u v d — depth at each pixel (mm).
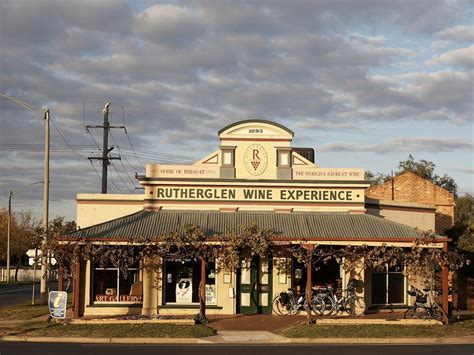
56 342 21547
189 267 28688
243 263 28672
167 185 30078
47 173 31766
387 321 24969
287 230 28062
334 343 21750
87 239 26359
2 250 77000
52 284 59781
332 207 30266
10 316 27969
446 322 25328
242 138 30422
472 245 35031
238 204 30062
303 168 30453
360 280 28625
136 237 26594
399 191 44188
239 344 21297
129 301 28562
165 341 21875
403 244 26953
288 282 28641
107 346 20469
